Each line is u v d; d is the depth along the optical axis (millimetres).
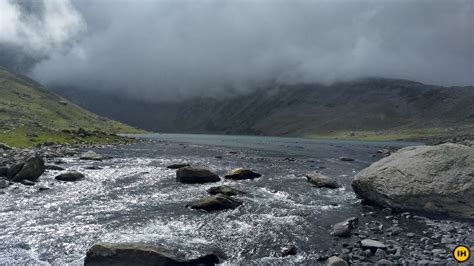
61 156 63719
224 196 28172
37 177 39094
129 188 35719
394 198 26438
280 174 48281
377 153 103000
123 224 22656
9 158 50469
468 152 25828
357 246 18641
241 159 71750
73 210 26219
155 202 29344
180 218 24234
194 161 65562
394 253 17375
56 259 16781
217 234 20766
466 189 23766
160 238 19672
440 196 24484
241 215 25297
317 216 25266
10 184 35312
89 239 19578
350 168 57688
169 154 82375
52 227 21828
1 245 18500
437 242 19281
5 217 23922
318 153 99312
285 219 24344
